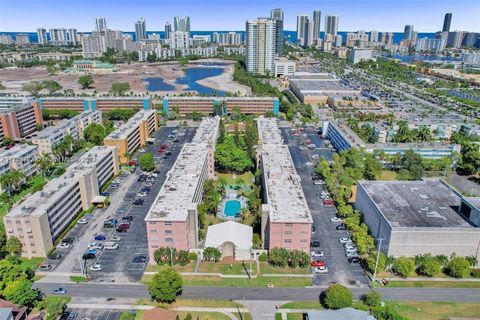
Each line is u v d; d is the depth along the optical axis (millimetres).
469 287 163875
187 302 154375
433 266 166500
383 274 171875
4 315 133625
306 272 172875
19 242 178875
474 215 178125
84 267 175625
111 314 147875
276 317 146500
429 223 179250
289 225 173875
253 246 188875
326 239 199375
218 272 172375
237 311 149750
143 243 194500
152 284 150875
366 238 185375
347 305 147125
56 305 142750
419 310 150000
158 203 186875
